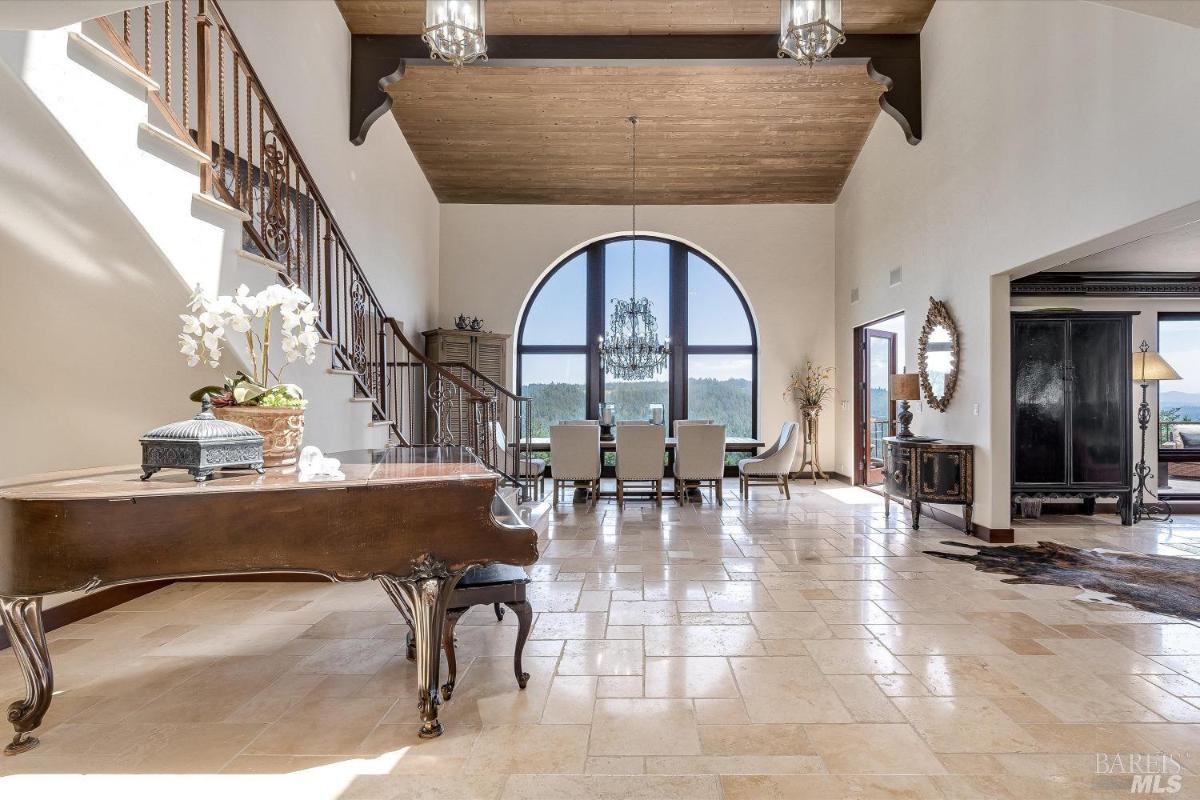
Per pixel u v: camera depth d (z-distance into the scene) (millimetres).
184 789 1932
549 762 2076
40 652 2129
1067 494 5812
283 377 3547
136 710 2420
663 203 9328
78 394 3205
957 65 5707
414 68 6707
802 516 6422
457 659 2889
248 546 1993
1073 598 3760
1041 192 4531
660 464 6863
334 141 5957
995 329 5211
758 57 6301
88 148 2271
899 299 7023
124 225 2512
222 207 2982
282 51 5098
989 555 4797
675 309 9594
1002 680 2668
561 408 9664
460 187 8930
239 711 2414
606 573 4320
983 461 5324
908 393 6090
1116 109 3818
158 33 4156
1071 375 5777
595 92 7176
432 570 2182
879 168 7578
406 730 2277
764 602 3701
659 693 2561
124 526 1908
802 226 9344
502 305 9336
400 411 7441
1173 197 3422
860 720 2340
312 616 3475
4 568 1912
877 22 6344
